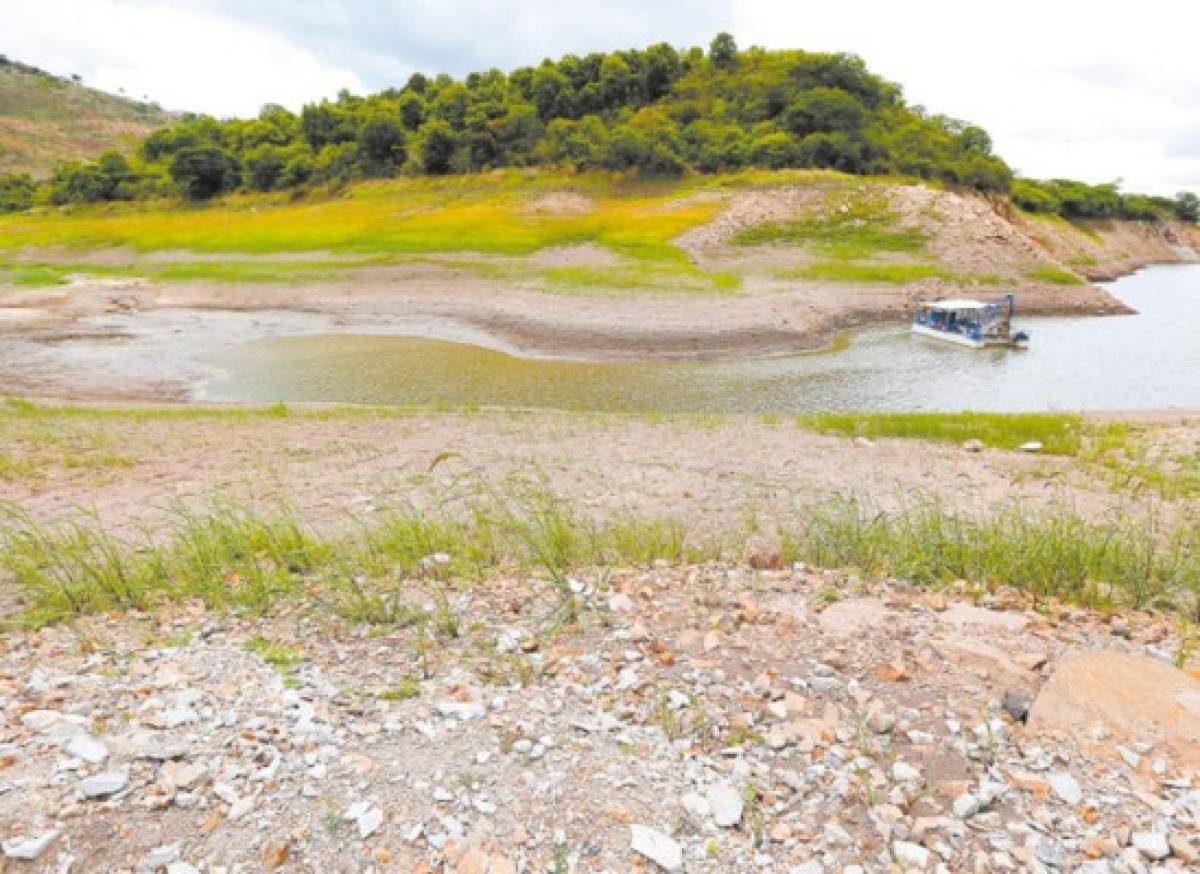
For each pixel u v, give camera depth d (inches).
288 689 186.9
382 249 2003.0
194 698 181.0
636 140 2704.2
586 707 179.8
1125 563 295.4
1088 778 153.0
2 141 6264.8
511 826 140.6
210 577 273.1
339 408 842.2
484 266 1793.8
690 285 1573.6
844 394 980.6
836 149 2669.8
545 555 292.2
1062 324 1550.2
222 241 2293.3
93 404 906.7
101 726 167.9
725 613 229.0
